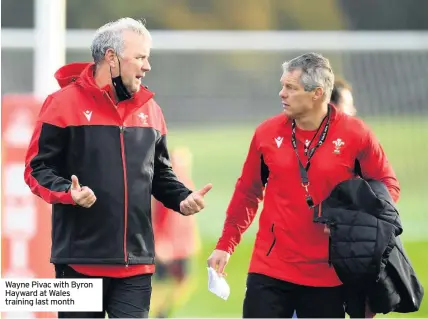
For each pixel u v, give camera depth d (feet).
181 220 101.09
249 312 62.64
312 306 62.18
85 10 307.17
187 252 101.86
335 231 59.47
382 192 60.95
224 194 209.15
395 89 180.96
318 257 61.31
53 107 58.54
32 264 85.61
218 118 192.13
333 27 298.76
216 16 308.60
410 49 178.29
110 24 59.93
